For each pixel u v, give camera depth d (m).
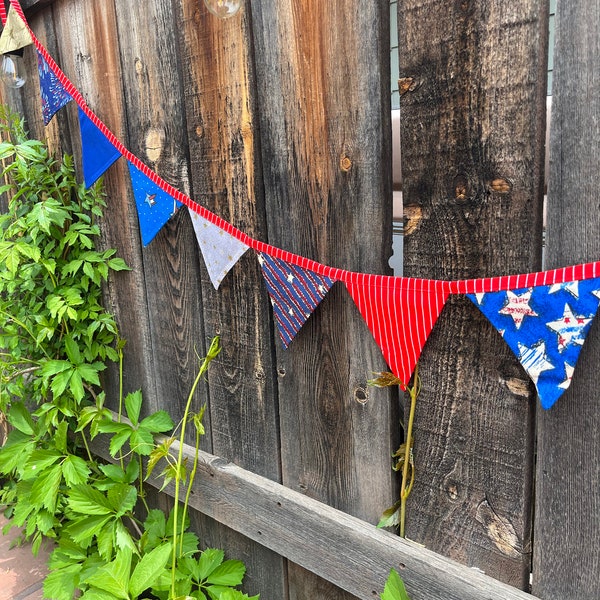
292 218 1.29
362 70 1.10
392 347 1.15
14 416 2.07
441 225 1.05
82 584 1.79
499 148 0.96
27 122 2.06
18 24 1.77
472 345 1.07
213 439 1.69
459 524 1.17
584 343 0.94
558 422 1.00
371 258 1.17
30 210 1.99
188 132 1.48
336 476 1.39
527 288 0.93
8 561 2.25
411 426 1.19
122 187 1.76
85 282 1.89
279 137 1.27
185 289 1.65
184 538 1.80
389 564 1.27
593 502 0.99
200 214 1.45
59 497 2.02
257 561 1.66
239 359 1.54
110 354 1.92
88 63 1.72
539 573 1.08
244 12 1.27
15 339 2.02
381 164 1.12
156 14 1.47
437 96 1.01
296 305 1.29
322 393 1.36
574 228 0.91
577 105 0.87
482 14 0.93
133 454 1.96
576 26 0.85
